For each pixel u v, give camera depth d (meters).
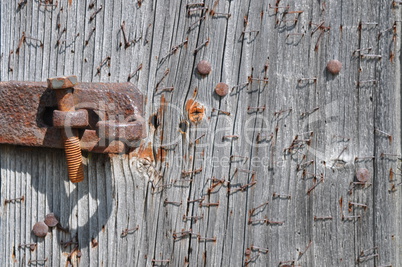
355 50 0.91
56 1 0.91
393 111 0.92
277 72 0.91
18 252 0.92
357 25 0.91
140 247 0.92
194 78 0.91
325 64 0.91
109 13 0.91
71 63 0.91
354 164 0.92
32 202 0.92
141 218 0.92
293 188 0.92
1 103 0.90
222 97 0.92
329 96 0.92
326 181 0.92
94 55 0.91
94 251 0.92
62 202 0.92
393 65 0.91
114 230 0.92
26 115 0.90
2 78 0.92
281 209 0.92
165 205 0.92
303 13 0.91
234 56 0.91
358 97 0.92
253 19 0.91
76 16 0.91
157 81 0.91
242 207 0.92
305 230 0.92
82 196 0.92
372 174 0.92
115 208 0.92
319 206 0.92
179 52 0.91
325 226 0.92
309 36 0.91
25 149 0.92
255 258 0.92
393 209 0.92
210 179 0.92
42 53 0.91
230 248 0.92
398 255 0.93
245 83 0.91
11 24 0.92
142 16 0.91
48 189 0.92
